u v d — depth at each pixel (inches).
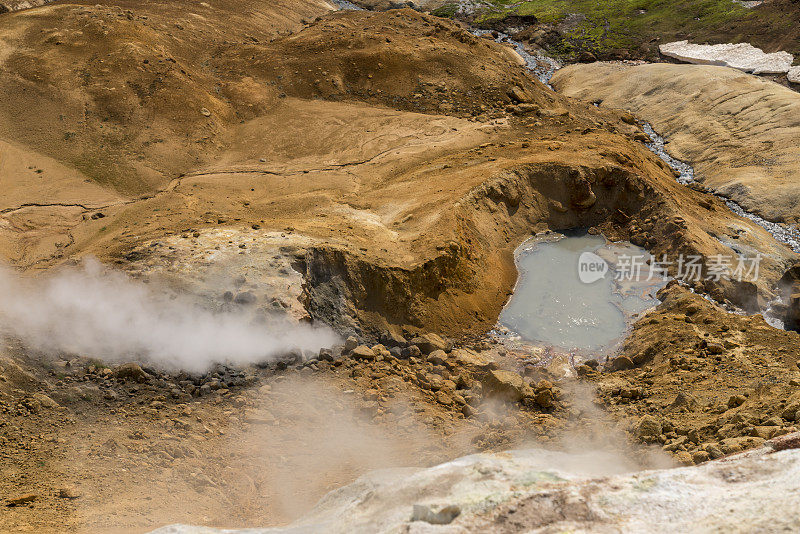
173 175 1159.0
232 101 1379.2
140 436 514.6
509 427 588.7
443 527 253.3
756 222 1180.5
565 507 256.4
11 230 980.6
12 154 1156.5
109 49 1378.0
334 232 909.8
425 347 807.7
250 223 930.7
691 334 786.2
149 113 1267.2
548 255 1046.4
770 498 243.1
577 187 1107.3
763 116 1395.2
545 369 778.2
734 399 542.6
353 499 342.6
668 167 1341.0
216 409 591.5
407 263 863.1
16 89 1274.6
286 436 552.4
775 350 722.8
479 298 919.0
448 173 1111.0
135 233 920.3
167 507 418.9
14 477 428.8
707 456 434.9
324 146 1269.7
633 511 251.0
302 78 1459.2
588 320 908.0
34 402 545.0
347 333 791.1
